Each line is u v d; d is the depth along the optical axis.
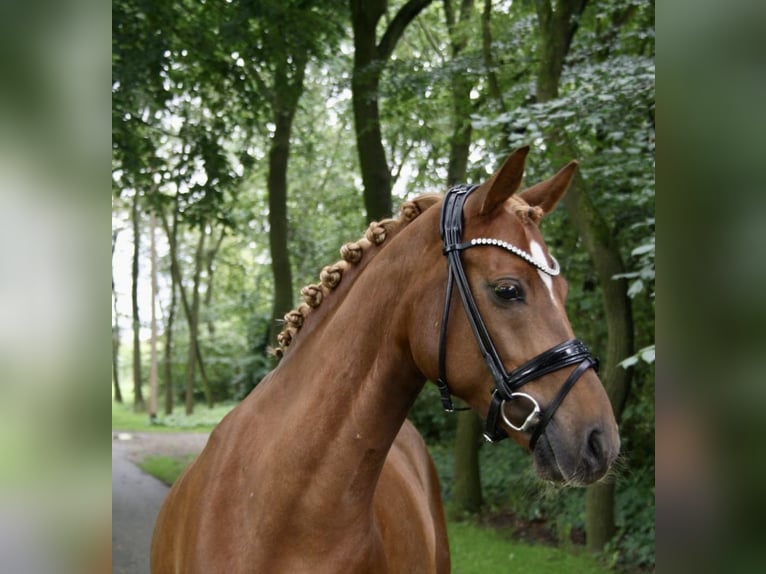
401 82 7.50
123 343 29.78
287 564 1.71
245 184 16.80
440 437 10.59
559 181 1.91
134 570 5.50
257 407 1.92
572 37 6.47
